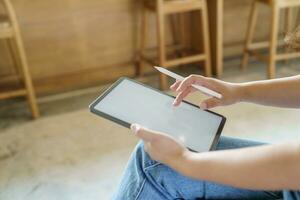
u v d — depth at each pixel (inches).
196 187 33.5
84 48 106.5
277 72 114.3
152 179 33.9
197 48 116.6
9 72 100.0
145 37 110.9
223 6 116.2
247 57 119.0
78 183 69.6
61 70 106.5
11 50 97.6
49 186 69.1
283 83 35.9
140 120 31.6
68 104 100.2
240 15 120.4
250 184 22.7
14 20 82.0
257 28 124.1
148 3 101.7
